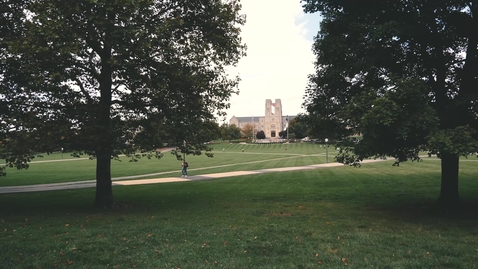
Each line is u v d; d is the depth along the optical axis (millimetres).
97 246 7770
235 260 6777
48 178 29375
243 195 18156
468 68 11000
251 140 131625
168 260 6793
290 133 141625
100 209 14273
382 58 11477
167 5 15008
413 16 10703
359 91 12336
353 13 12102
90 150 12836
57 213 13219
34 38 10914
